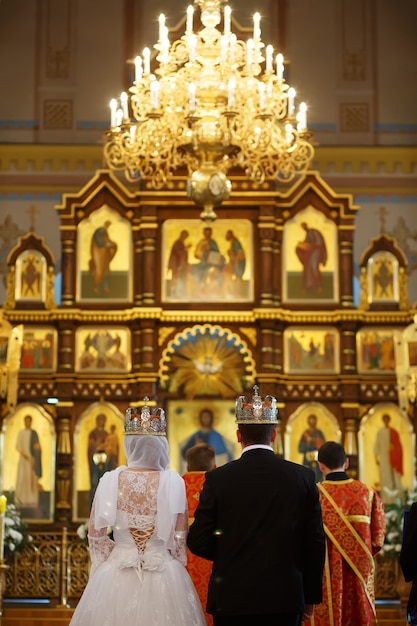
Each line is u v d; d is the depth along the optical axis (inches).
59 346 693.9
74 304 698.2
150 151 563.8
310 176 711.1
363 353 698.8
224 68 533.0
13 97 864.3
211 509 263.4
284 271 707.4
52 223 845.2
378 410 690.2
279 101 554.9
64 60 871.1
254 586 253.8
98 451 681.0
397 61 880.9
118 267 704.4
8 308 693.9
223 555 259.6
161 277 701.9
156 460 290.2
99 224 709.3
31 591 631.8
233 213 709.9
